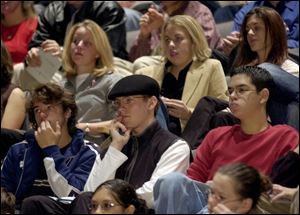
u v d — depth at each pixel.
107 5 12.75
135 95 8.81
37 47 12.12
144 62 11.55
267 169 8.20
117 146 8.77
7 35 13.30
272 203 7.68
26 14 13.39
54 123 9.34
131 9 14.41
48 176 9.04
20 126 10.79
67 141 9.48
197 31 10.79
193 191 7.95
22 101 10.80
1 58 10.80
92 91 10.88
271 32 10.22
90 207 8.08
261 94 8.45
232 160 8.37
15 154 9.42
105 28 12.57
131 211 7.85
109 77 10.92
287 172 7.97
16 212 9.11
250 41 10.34
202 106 9.79
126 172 8.77
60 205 8.41
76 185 9.02
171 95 10.78
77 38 11.05
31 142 9.43
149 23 12.44
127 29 13.98
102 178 8.66
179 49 10.73
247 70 8.51
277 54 10.27
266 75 8.51
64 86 11.02
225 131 8.61
